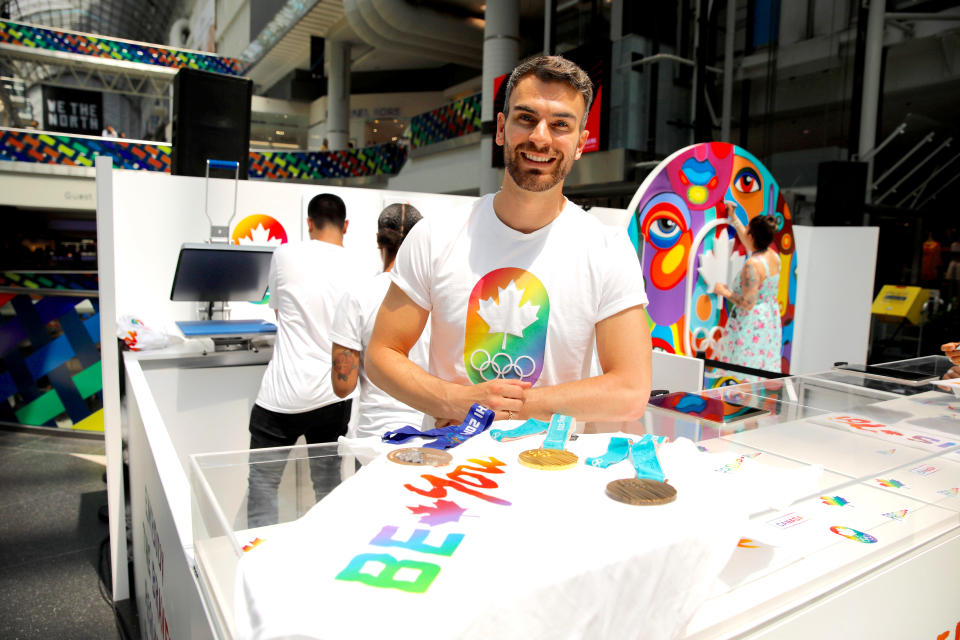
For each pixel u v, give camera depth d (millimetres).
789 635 817
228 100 3879
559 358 1157
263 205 3254
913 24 6375
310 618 514
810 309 4410
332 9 13469
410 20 12078
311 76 17344
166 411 2689
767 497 798
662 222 3010
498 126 1128
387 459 831
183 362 2682
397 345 1195
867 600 929
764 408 1344
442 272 1139
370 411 1785
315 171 12820
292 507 799
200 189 3098
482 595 548
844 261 4227
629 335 1116
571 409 1049
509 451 874
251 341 2787
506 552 611
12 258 10648
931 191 6625
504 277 1119
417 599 536
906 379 1636
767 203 3482
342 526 657
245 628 547
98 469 3668
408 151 12281
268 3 15219
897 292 6613
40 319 4309
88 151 9945
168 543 1151
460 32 12742
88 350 4297
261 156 12359
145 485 1658
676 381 2479
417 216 1830
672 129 7395
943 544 1059
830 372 1732
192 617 884
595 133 6602
